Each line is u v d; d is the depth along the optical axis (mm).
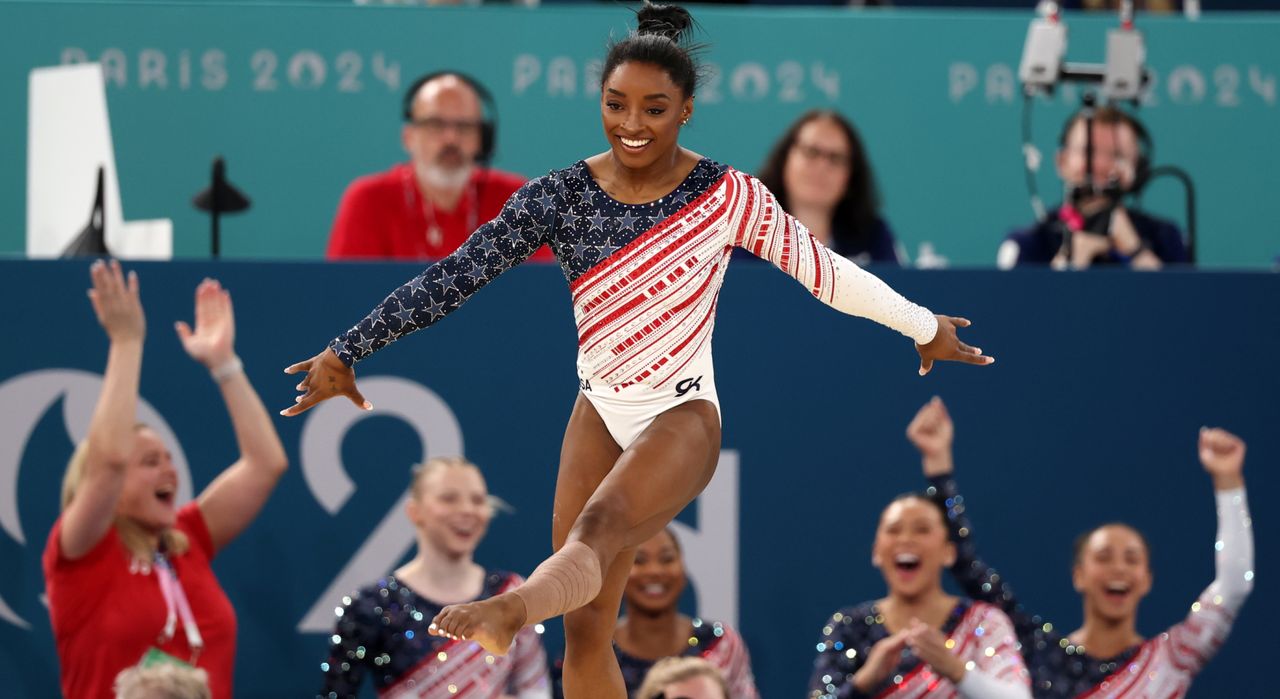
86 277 17141
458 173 21500
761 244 10414
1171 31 24078
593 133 23422
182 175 22922
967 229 23891
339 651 16688
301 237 23062
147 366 17125
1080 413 17641
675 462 9953
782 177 21391
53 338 17094
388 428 17406
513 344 17484
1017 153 23844
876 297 10523
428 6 23266
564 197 10281
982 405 17594
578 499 10562
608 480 9789
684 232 10219
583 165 10398
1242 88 24094
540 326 17500
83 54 22828
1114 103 22016
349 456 17344
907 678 16797
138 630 16125
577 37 23406
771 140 23609
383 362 17406
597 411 10695
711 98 23547
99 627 16094
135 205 22859
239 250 22953
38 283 17078
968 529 17344
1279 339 17688
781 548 17484
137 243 21844
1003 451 17594
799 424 17547
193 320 17219
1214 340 17703
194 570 16656
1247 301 17719
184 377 17156
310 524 17281
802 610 17453
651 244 10188
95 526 16078
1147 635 17484
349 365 10117
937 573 17188
